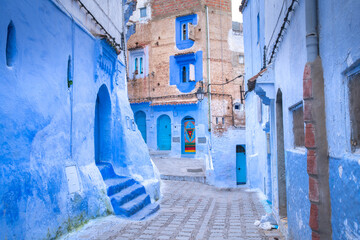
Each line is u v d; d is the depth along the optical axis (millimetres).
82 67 7031
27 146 4648
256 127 12844
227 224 7023
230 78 21766
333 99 3250
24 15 4680
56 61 5703
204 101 20719
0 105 4059
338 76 3074
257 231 6410
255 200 10031
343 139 3018
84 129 7078
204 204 9477
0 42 4094
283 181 6691
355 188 2666
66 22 6195
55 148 5574
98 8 8461
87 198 6527
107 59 8727
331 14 3219
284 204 6656
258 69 11641
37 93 5000
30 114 4766
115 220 6828
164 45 22094
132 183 8977
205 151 20328
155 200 9945
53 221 5141
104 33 8867
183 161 18938
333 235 3320
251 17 13883
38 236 4668
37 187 4766
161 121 22297
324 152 3500
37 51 5039
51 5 5539
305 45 3896
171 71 21766
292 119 5301
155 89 22172
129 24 23141
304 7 3916
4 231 3920
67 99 6160
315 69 3602
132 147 9930
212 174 14375
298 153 4609
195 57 21125
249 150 15336
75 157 6500
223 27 21844
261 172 11641
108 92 9023
